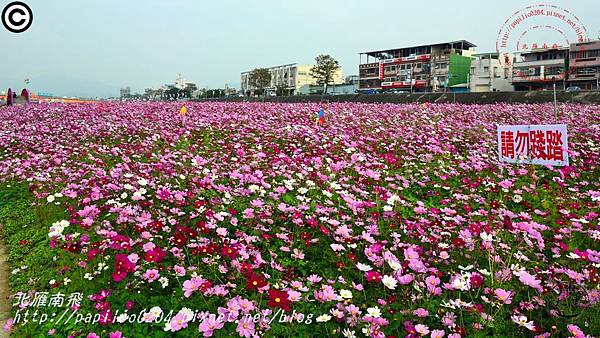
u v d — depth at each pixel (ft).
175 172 20.01
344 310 9.42
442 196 19.27
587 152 26.99
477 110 62.49
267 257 12.44
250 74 282.36
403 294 10.13
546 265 12.06
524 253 12.69
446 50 223.30
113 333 8.79
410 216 15.97
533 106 67.92
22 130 38.29
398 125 42.78
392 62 237.25
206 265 11.53
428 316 9.48
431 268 10.92
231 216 14.48
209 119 45.62
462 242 12.05
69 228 14.40
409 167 23.59
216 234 13.41
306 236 12.83
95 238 13.14
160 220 13.71
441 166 22.99
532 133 22.35
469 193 19.15
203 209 14.16
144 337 9.17
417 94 114.73
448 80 210.18
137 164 22.00
